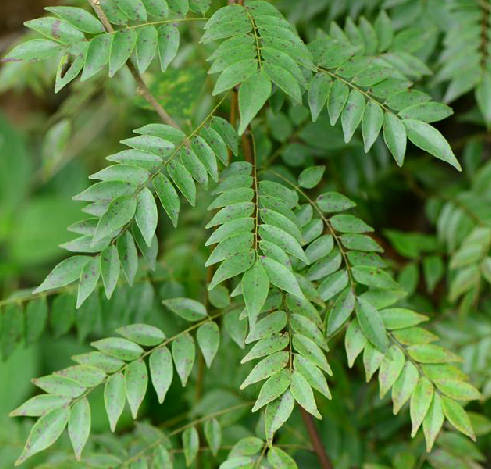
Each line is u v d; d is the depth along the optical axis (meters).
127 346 0.91
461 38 1.11
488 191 1.20
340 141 1.08
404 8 1.14
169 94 1.05
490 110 1.10
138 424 1.00
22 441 1.12
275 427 0.84
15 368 1.53
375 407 1.14
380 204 1.48
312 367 0.85
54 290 1.03
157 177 0.85
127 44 0.87
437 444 1.04
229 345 1.14
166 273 1.07
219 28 0.85
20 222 1.83
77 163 1.86
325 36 0.98
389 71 0.89
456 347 1.13
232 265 0.83
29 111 2.09
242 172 0.89
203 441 1.11
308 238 0.91
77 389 0.89
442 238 1.19
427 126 0.87
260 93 0.82
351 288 0.91
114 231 0.86
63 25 0.87
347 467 1.06
